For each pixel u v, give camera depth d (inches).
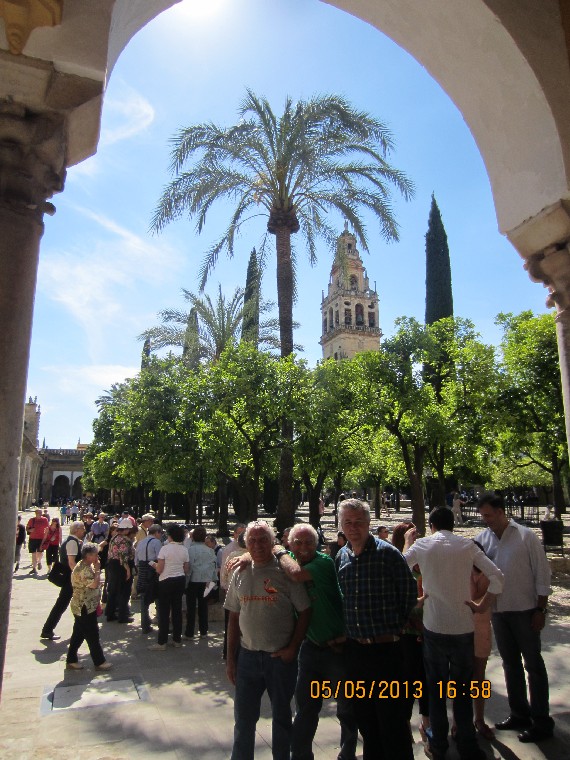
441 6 129.3
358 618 124.2
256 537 131.3
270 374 569.3
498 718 166.2
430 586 143.2
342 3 142.9
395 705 120.3
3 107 89.7
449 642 138.6
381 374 616.4
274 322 898.7
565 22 130.1
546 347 606.5
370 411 619.5
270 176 567.5
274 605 127.5
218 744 157.5
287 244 568.1
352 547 132.3
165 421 666.2
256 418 564.1
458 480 1158.3
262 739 158.2
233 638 136.3
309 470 693.3
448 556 141.7
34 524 571.2
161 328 886.4
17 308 87.0
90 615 234.2
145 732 165.9
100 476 1358.3
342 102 541.3
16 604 393.1
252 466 647.1
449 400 668.7
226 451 575.8
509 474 1167.6
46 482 3046.3
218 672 228.2
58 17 87.3
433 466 748.0
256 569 131.2
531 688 150.5
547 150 124.3
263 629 127.0
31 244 91.2
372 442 804.0
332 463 693.3
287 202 566.9
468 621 139.3
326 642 133.0
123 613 334.3
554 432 611.8
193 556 294.4
